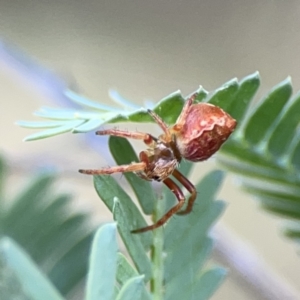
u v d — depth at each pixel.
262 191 0.05
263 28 0.13
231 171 0.05
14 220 0.06
